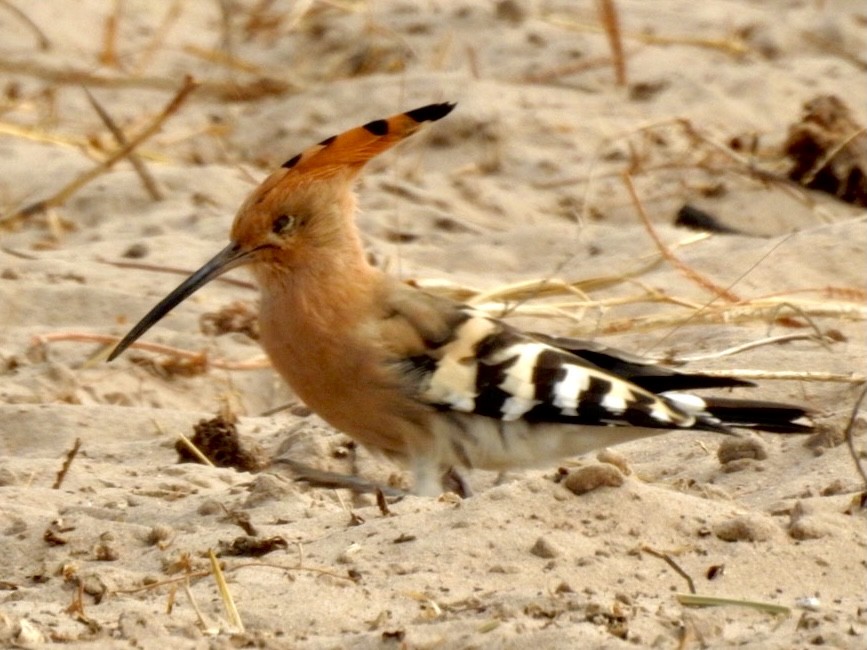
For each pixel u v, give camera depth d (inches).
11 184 692.7
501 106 775.1
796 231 605.3
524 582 301.1
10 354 506.3
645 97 808.3
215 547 327.9
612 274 571.2
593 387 363.6
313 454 413.1
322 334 374.0
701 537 316.8
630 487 328.2
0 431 441.7
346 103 796.6
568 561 307.4
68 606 301.9
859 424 381.4
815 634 268.7
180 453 415.2
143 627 283.4
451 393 367.9
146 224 645.3
